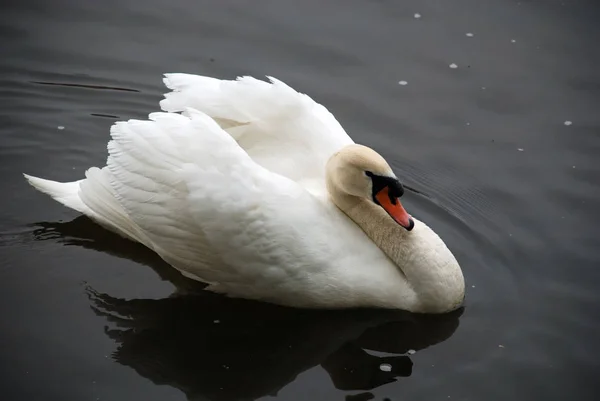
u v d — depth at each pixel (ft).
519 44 65.87
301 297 45.32
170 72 62.13
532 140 58.75
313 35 66.13
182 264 45.83
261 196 43.42
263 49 64.59
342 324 45.80
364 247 45.70
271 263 43.93
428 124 59.77
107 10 67.05
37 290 46.39
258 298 46.44
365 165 44.55
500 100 61.57
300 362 43.60
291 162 48.08
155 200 44.11
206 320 45.60
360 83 62.44
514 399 41.81
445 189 55.67
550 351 44.57
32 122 58.65
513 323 46.29
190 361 43.14
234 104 46.78
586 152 57.88
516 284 48.93
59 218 51.03
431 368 43.42
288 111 47.55
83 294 46.39
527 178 56.13
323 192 47.50
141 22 66.23
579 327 46.09
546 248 51.34
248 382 42.19
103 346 43.45
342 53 64.64
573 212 53.67
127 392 40.98
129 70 62.28
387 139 58.65
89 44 63.93
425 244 45.88
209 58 63.41
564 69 63.82
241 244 43.78
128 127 44.57
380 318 46.16
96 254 48.83
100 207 46.50
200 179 43.32
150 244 46.21
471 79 63.00
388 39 66.08
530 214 53.78
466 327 46.01
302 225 43.78
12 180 53.88
